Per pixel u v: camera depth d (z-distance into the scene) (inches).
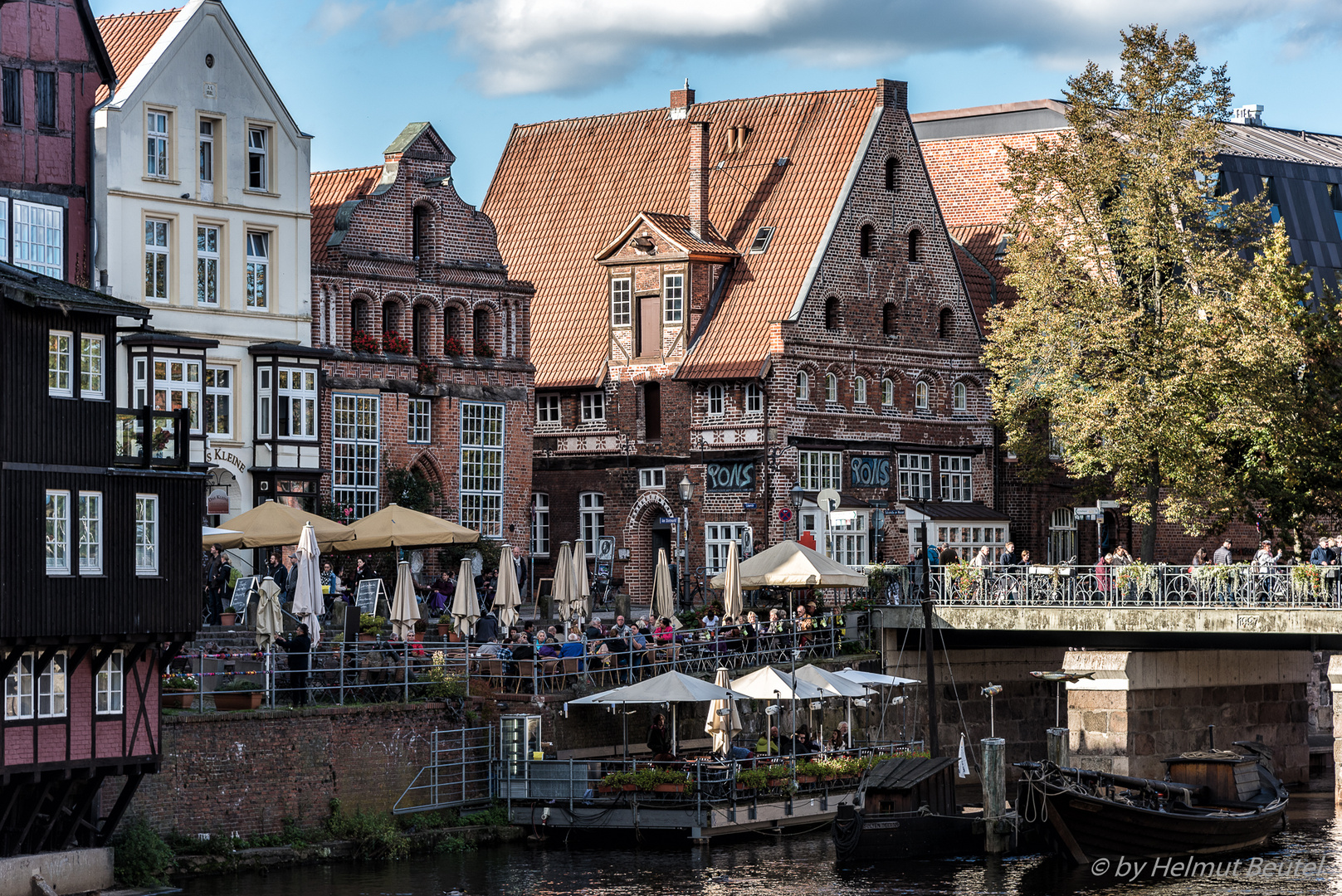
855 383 3132.4
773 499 2994.6
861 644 2588.6
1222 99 2805.1
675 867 1876.2
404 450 2738.7
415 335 2800.2
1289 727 2677.2
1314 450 2765.7
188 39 2439.7
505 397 2886.3
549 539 3265.3
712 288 3159.5
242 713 1827.0
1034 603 2484.0
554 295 3368.6
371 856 1881.2
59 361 1667.1
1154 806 2032.5
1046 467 2930.6
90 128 2324.1
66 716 1664.6
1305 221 3912.4
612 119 3563.0
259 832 1838.1
